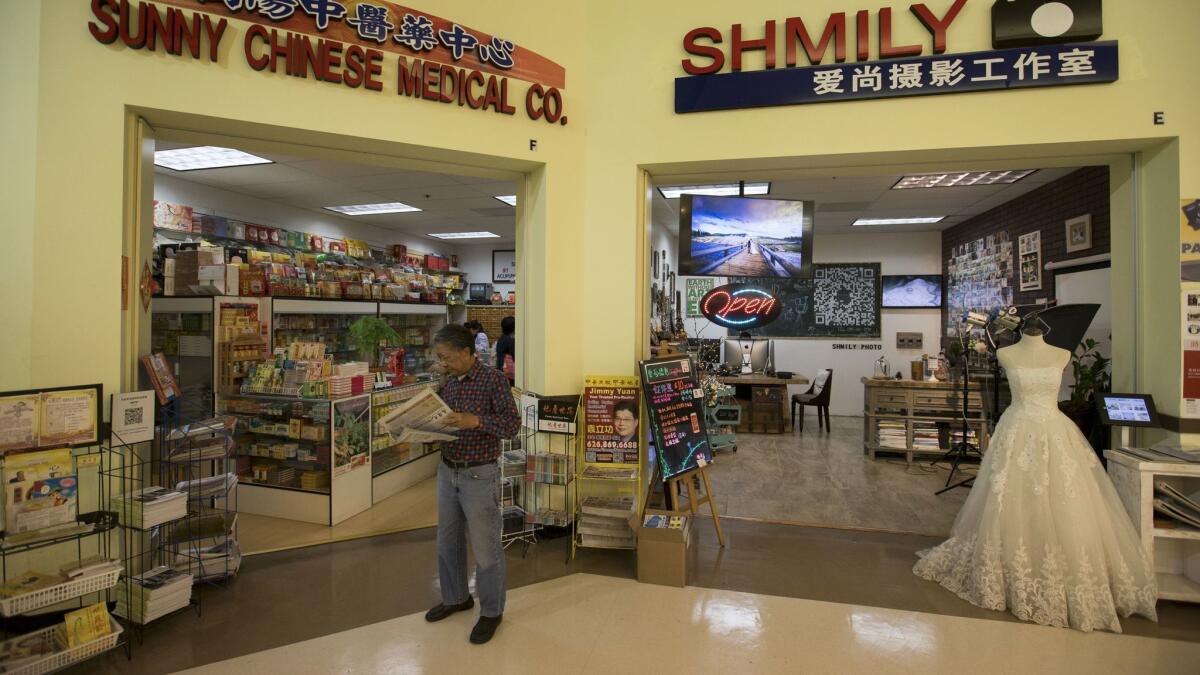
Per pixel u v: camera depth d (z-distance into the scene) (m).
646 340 4.00
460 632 2.61
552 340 3.75
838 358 9.59
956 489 5.00
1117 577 2.75
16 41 2.68
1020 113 3.24
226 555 3.11
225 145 3.38
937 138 3.32
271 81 3.05
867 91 3.37
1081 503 2.76
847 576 3.22
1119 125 3.15
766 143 3.54
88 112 2.75
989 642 2.54
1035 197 6.40
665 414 3.53
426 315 6.81
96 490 2.77
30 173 2.66
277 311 4.74
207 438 3.21
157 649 2.47
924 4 3.35
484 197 7.36
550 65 3.72
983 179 5.99
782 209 4.15
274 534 3.84
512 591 3.03
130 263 2.91
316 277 5.57
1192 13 3.09
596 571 3.28
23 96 2.67
